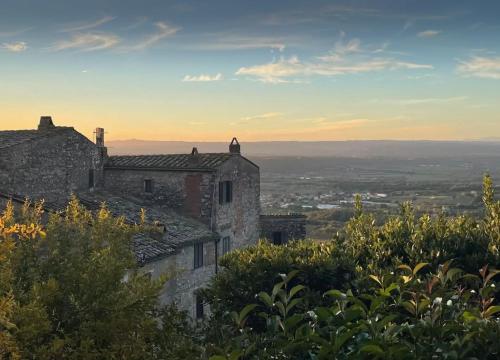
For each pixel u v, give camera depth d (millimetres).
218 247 28016
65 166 26188
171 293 22266
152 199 29094
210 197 27875
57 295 8461
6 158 22547
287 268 14117
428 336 6828
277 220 33500
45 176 24750
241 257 15148
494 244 13742
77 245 9398
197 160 29359
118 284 9031
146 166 29109
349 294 7441
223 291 14312
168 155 30953
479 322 6762
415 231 15023
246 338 8453
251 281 14016
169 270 12438
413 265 13781
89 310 8578
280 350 7312
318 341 6562
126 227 10305
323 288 14008
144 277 10109
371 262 14094
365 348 6121
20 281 8680
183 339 9719
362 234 16031
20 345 7582
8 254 8508
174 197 28641
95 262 8906
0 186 22281
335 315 6977
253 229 32156
